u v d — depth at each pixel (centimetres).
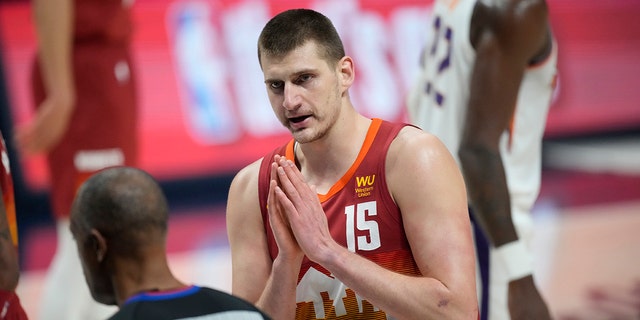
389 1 2686
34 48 2303
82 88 1517
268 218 823
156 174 2406
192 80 2477
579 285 1772
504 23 1030
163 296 599
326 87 759
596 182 2602
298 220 738
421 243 762
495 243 1061
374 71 2627
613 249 2000
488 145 1050
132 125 1590
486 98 1045
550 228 2183
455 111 1098
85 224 619
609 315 1598
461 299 733
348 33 2619
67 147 1514
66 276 1376
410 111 1195
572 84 2948
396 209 787
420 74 1178
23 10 2311
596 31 3017
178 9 2488
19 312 753
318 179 816
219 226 2220
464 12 1078
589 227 2181
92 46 1523
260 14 2564
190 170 2444
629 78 3030
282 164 751
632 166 2720
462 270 743
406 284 734
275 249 823
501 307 1070
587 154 2842
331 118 770
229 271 1875
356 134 802
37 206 2269
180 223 2245
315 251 735
